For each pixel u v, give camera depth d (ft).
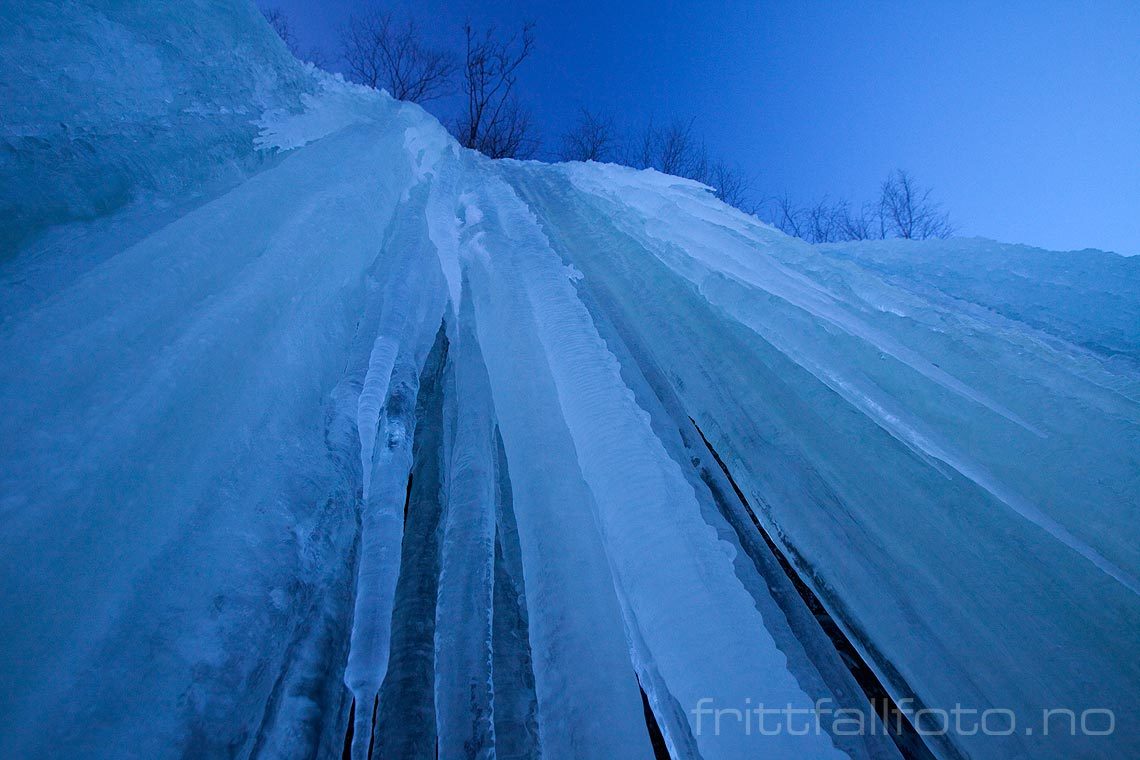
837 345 7.12
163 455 3.46
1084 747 3.74
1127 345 8.82
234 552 3.50
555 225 13.48
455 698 3.75
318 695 3.38
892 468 5.81
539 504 5.10
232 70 7.77
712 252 9.29
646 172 14.65
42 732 2.32
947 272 11.94
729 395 7.04
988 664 4.21
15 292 4.02
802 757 3.21
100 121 5.60
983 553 4.95
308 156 7.92
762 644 3.80
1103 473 5.23
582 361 6.24
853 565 4.94
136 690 2.69
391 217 8.93
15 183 4.65
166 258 4.58
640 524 4.53
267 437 4.30
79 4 5.52
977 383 6.68
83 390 3.39
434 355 7.65
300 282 5.58
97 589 2.83
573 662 3.90
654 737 4.22
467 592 4.46
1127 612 4.35
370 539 4.44
